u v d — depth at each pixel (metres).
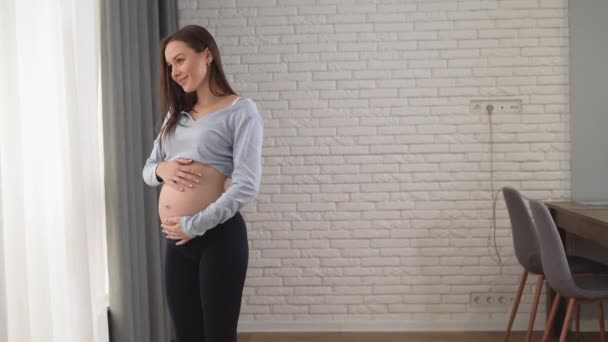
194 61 1.99
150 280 3.35
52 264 2.44
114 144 2.86
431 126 4.17
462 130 4.16
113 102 2.84
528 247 3.51
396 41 4.16
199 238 1.98
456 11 4.13
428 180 4.19
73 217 2.52
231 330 2.01
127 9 3.00
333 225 4.23
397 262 4.22
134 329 3.02
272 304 4.26
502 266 4.19
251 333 4.24
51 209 2.42
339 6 4.16
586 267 3.54
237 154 1.98
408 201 4.20
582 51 4.09
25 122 2.21
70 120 2.50
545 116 4.14
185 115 2.10
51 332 2.28
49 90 2.40
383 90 4.18
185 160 2.02
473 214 4.18
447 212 4.20
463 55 4.14
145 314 3.18
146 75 3.29
